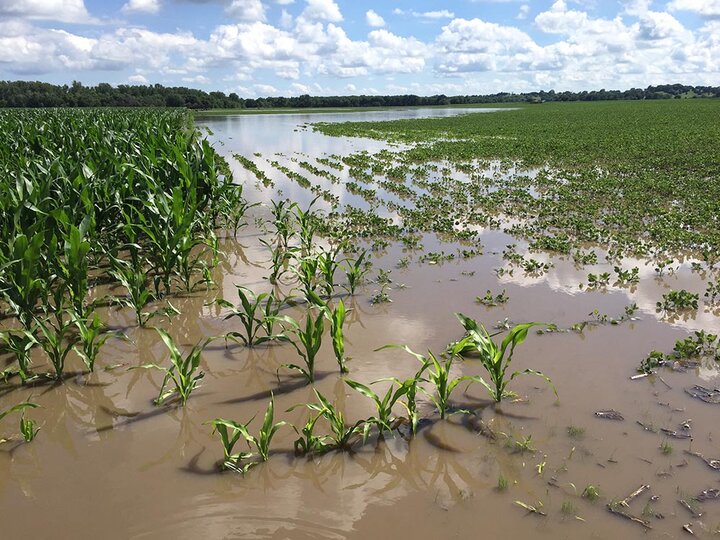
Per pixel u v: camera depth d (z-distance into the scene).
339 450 4.27
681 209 12.60
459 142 30.06
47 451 4.32
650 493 3.72
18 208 6.89
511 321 6.65
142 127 19.39
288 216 12.55
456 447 4.29
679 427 4.45
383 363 5.69
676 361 5.58
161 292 7.86
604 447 4.22
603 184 15.33
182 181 10.12
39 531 3.46
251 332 6.17
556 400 4.89
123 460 4.19
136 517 3.57
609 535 3.38
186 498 3.75
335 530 3.43
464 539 3.35
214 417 4.79
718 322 6.62
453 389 5.14
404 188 15.88
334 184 17.16
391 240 10.58
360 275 7.89
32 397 5.13
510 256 9.23
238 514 3.59
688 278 8.23
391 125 49.00
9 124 20.41
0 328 6.60
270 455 4.22
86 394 5.18
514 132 36.69
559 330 6.37
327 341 6.22
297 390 5.23
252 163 21.42
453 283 8.06
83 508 3.67
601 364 5.55
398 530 3.43
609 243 10.16
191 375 5.17
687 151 22.36
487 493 3.77
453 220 12.04
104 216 9.06
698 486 3.78
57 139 16.19
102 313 7.11
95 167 10.45
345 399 5.07
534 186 16.17
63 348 6.13
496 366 4.80
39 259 6.62
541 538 3.36
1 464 4.17
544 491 3.77
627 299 7.38
